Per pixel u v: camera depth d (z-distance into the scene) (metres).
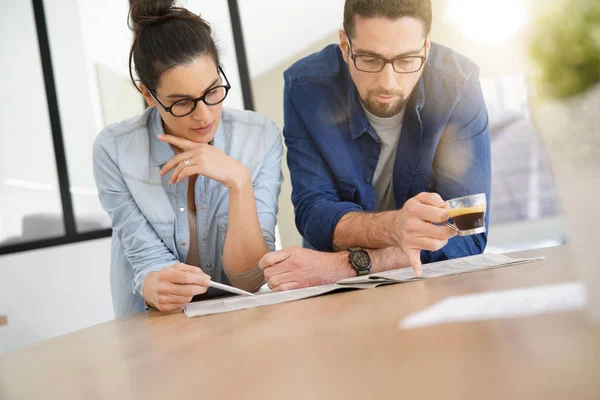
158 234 1.84
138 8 1.68
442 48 2.08
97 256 4.51
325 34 4.35
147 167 1.84
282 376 0.56
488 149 2.11
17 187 4.58
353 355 0.60
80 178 4.57
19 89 4.57
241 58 4.37
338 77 2.08
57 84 4.57
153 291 1.54
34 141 4.58
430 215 1.36
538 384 0.38
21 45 4.57
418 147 2.07
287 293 1.47
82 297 4.50
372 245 1.73
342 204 1.93
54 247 4.53
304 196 2.09
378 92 1.88
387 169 2.14
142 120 1.90
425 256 1.92
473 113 2.05
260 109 4.38
